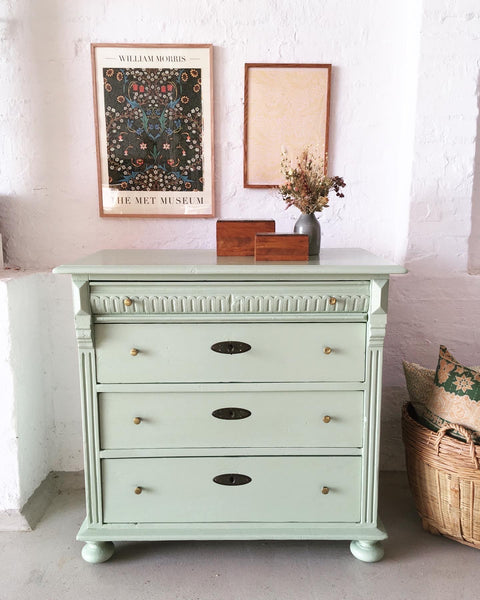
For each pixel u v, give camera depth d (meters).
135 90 2.42
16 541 2.16
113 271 1.81
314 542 2.19
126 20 2.39
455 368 2.08
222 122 2.47
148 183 2.50
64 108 2.44
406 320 2.57
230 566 2.04
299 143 2.48
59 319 2.50
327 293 1.87
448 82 2.35
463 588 1.91
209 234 2.56
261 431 1.98
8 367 2.15
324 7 2.40
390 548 2.13
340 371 1.95
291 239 1.98
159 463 1.99
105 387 1.93
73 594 1.88
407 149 2.44
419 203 2.45
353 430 1.98
